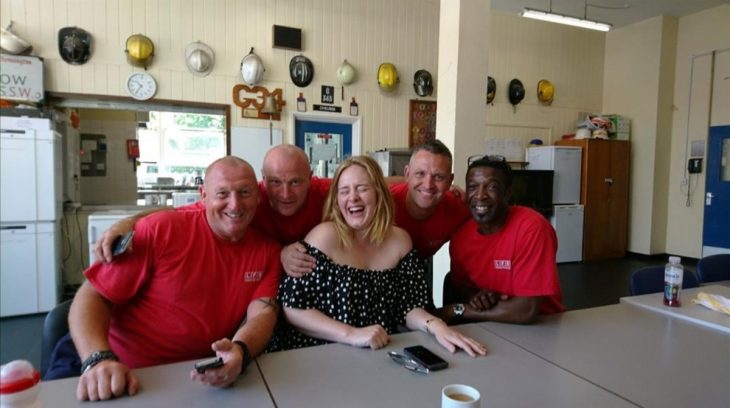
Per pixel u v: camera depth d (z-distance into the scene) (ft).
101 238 4.72
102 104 14.79
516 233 5.61
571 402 3.41
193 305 4.79
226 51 16.01
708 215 20.13
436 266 11.36
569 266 19.93
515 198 19.58
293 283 4.85
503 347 4.55
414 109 18.78
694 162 20.53
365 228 5.00
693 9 20.17
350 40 17.71
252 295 4.98
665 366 4.11
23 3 13.60
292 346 4.91
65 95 14.11
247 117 16.42
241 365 3.71
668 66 21.16
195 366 3.64
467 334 4.94
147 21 14.98
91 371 3.54
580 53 22.99
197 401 3.35
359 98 17.95
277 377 3.78
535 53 21.97
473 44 10.97
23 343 10.74
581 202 21.08
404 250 5.29
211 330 4.86
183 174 21.48
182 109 15.83
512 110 21.66
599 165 21.12
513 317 5.32
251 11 16.25
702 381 3.80
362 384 3.67
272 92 16.65
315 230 5.06
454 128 10.91
